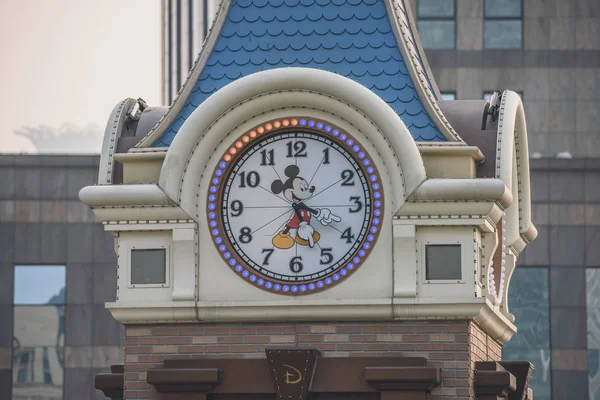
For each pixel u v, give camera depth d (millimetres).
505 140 47031
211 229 45750
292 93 45281
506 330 49625
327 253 45406
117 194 45594
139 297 45781
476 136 47594
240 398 45562
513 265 50812
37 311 121062
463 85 129125
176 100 47812
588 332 120000
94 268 121250
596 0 130125
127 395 45812
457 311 44781
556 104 129875
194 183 45719
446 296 44844
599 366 119562
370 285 45156
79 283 121062
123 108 49062
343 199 45531
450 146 45719
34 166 122000
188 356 45781
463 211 44875
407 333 45219
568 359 119562
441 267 45031
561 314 120125
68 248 121250
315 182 45688
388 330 45312
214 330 45812
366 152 45406
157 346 45906
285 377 44812
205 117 45469
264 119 45719
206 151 45750
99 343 120562
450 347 45062
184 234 45625
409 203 44938
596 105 130000
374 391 44844
